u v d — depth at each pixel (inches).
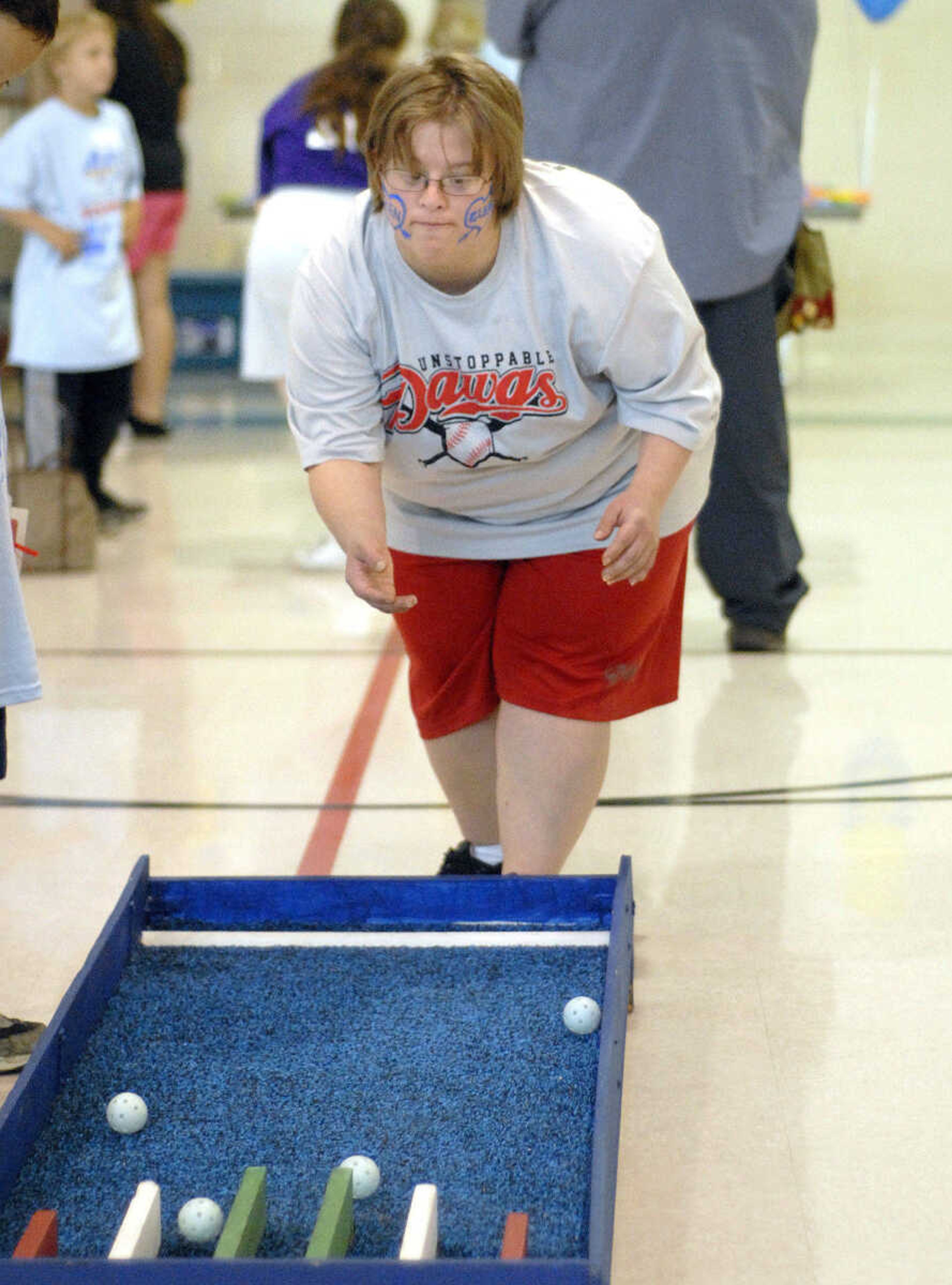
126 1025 228.2
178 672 438.0
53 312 573.9
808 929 270.7
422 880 251.8
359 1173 185.5
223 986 239.3
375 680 428.1
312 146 508.1
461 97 202.4
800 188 410.3
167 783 351.9
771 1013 241.4
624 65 379.2
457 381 223.8
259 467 789.2
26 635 223.6
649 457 227.1
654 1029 237.0
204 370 1065.5
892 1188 196.5
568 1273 150.9
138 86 797.9
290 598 521.0
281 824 326.0
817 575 538.3
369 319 220.2
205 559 581.3
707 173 385.7
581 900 248.7
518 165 209.0
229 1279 153.7
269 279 518.3
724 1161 202.7
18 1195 189.8
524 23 385.7
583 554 239.6
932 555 565.9
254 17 1042.1
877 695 405.1
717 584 438.0
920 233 866.8
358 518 223.1
